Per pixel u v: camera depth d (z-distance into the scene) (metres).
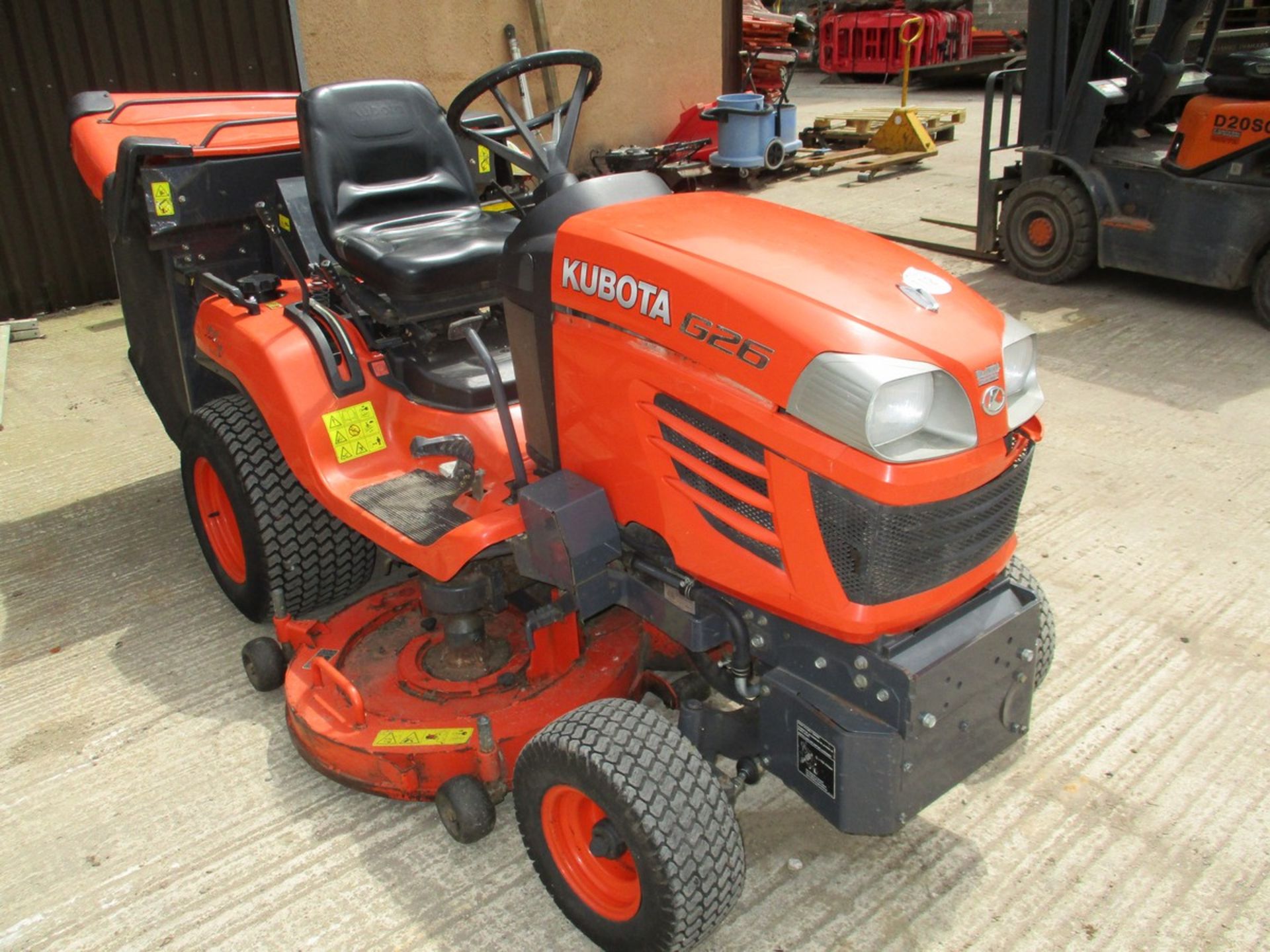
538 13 8.00
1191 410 4.59
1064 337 5.52
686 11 9.24
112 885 2.38
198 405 3.72
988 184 6.68
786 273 1.96
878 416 1.76
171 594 3.54
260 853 2.46
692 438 2.00
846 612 1.87
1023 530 3.71
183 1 6.38
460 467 2.58
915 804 1.98
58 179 6.20
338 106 3.15
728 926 2.23
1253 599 3.29
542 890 2.34
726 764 2.76
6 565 3.71
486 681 2.69
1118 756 2.68
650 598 2.28
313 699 2.68
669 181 8.69
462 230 3.19
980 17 16.86
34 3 5.89
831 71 15.98
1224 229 5.45
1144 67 5.98
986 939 2.19
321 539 3.04
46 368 5.48
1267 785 2.57
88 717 2.94
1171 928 2.20
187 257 3.46
